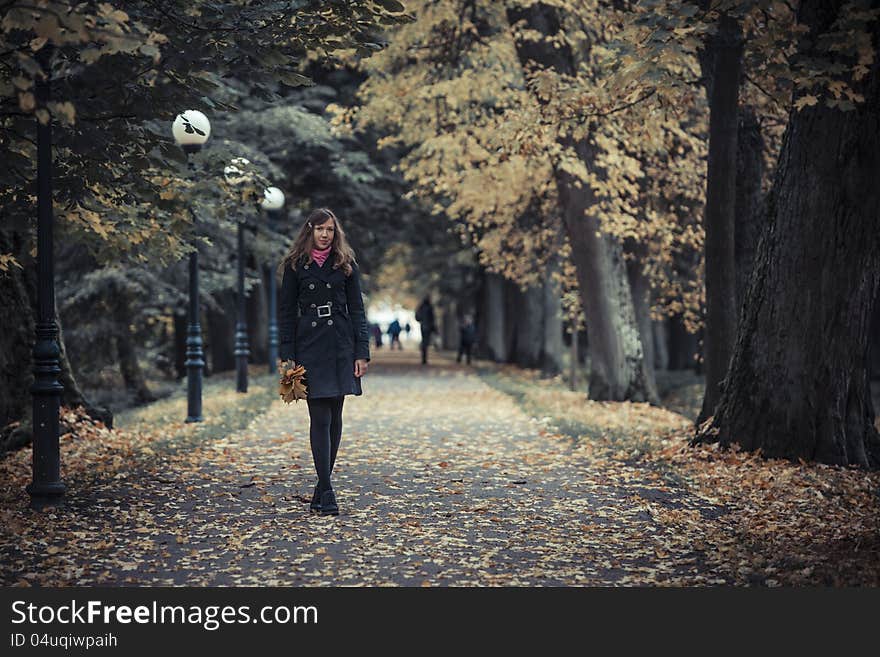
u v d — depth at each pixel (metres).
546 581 8.54
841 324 14.91
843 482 13.33
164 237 16.22
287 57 11.43
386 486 13.02
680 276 28.48
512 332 49.50
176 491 12.43
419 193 28.39
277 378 33.84
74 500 11.73
